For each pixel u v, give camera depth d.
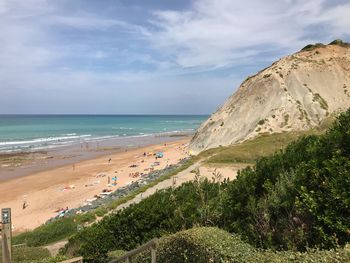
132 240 10.68
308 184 5.86
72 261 10.50
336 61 81.12
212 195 9.58
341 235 5.04
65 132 123.06
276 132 58.53
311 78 73.62
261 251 5.61
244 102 68.44
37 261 11.26
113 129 144.62
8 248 8.39
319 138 6.48
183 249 6.55
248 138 58.41
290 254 4.68
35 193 38.34
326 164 5.55
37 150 73.44
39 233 21.83
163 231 9.69
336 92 72.75
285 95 66.75
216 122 68.69
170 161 57.16
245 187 7.28
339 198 5.07
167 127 164.88
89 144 85.38
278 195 6.37
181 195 11.13
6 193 38.69
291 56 80.31
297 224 5.75
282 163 7.17
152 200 11.64
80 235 14.13
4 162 58.41
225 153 39.72
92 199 34.75
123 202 27.30
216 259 5.70
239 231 6.65
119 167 52.84
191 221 8.69
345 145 5.76
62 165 55.59
